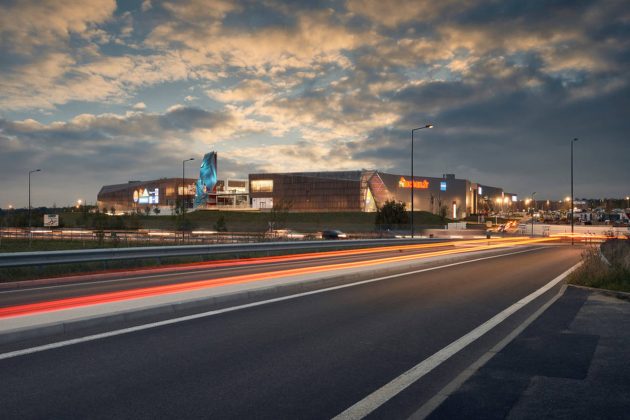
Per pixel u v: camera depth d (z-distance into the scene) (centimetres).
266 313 880
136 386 483
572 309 925
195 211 12425
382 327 771
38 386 480
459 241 4534
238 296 1050
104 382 494
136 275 1568
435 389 486
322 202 12012
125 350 616
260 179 12812
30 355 589
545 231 6794
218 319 820
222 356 593
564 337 698
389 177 11894
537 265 1977
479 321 824
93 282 1368
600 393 465
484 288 1259
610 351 620
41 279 1432
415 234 6334
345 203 11731
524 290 1228
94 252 1661
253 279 1351
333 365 562
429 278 1483
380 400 454
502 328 770
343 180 11788
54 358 577
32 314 793
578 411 421
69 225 9712
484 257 2448
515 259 2316
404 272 1669
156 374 521
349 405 441
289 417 412
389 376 525
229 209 12538
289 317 844
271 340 677
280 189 12550
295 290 1195
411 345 659
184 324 778
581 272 1354
